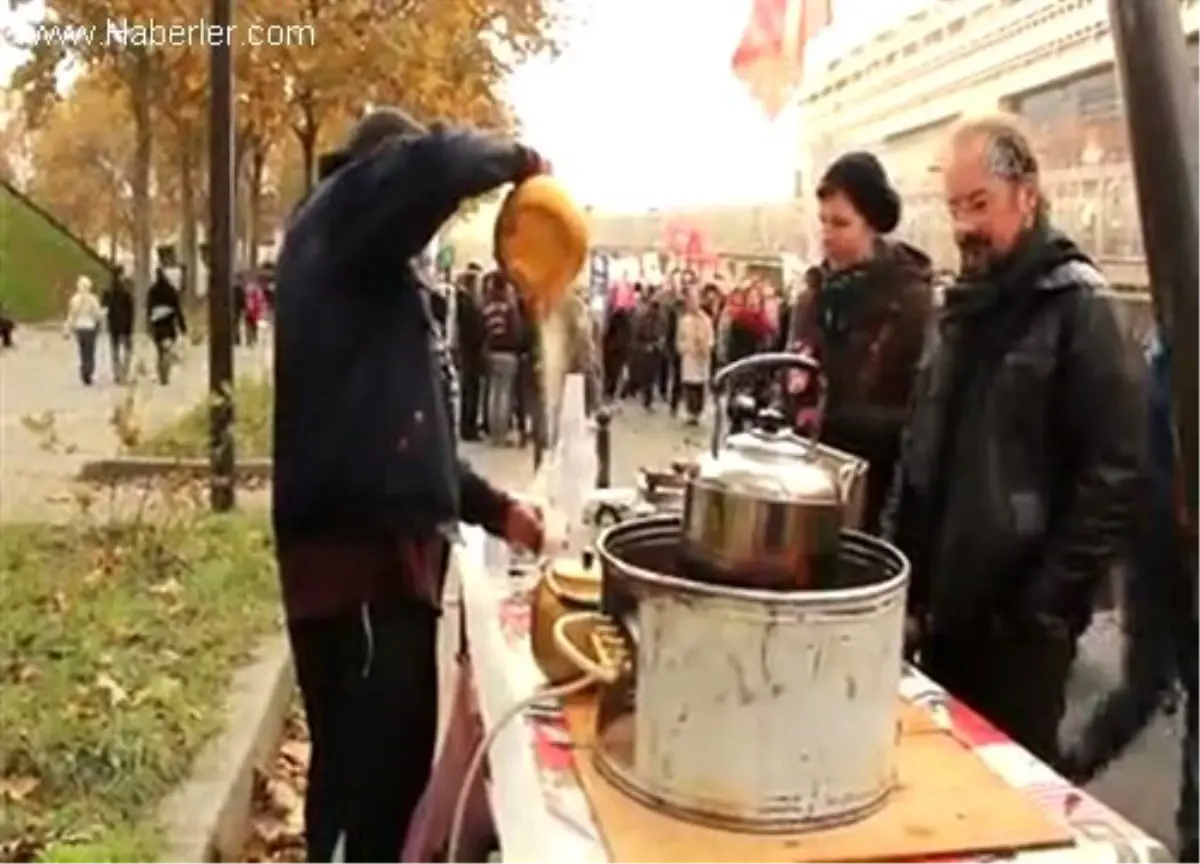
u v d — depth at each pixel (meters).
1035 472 2.31
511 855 1.41
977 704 2.41
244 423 9.16
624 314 12.35
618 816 1.47
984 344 2.37
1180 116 1.05
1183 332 1.08
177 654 4.40
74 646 4.29
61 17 20.23
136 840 2.97
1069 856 1.44
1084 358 2.24
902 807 1.51
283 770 4.02
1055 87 4.79
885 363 2.87
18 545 5.73
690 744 1.46
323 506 2.36
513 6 19.08
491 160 2.03
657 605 1.47
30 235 24.77
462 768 2.17
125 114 29.09
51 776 3.29
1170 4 1.05
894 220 2.96
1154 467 2.18
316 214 2.36
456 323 9.02
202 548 5.93
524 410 7.04
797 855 1.40
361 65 16.84
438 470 2.38
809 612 1.41
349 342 2.32
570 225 1.79
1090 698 2.61
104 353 19.67
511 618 2.21
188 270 25.50
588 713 1.76
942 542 2.41
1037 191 2.33
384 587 2.40
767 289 10.03
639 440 6.12
